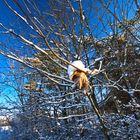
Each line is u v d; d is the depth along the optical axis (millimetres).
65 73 7984
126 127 10609
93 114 9539
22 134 14586
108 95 9930
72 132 12789
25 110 11930
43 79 10398
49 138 13148
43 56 7516
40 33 4238
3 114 14172
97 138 11688
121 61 8344
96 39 8477
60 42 7340
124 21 6906
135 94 10766
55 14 7270
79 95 9398
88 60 8281
